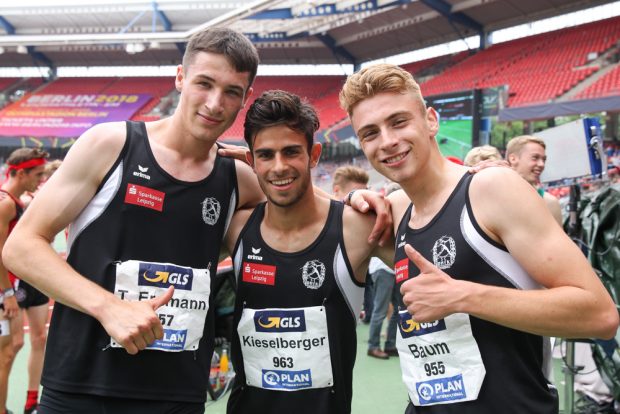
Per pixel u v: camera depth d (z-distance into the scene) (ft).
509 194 4.71
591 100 34.83
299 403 6.23
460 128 41.09
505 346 4.80
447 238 5.03
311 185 6.29
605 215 9.78
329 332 6.21
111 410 5.70
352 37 79.51
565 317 4.31
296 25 69.15
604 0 57.36
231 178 6.52
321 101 84.64
